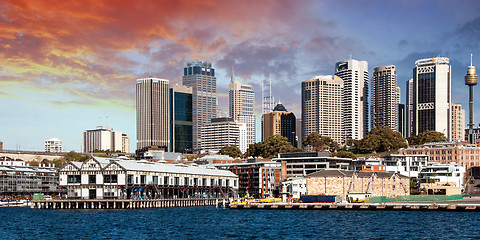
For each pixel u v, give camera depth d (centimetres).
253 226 14988
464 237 12412
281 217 17500
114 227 14962
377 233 13200
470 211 18200
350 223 15325
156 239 12650
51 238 12925
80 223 16112
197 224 15662
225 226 15075
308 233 13350
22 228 14925
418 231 13425
